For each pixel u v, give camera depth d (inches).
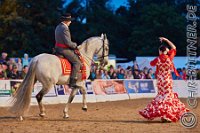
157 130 379.6
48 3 1701.5
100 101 770.8
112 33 1905.8
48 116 505.7
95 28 1793.8
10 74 709.3
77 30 1790.1
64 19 466.0
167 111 426.0
